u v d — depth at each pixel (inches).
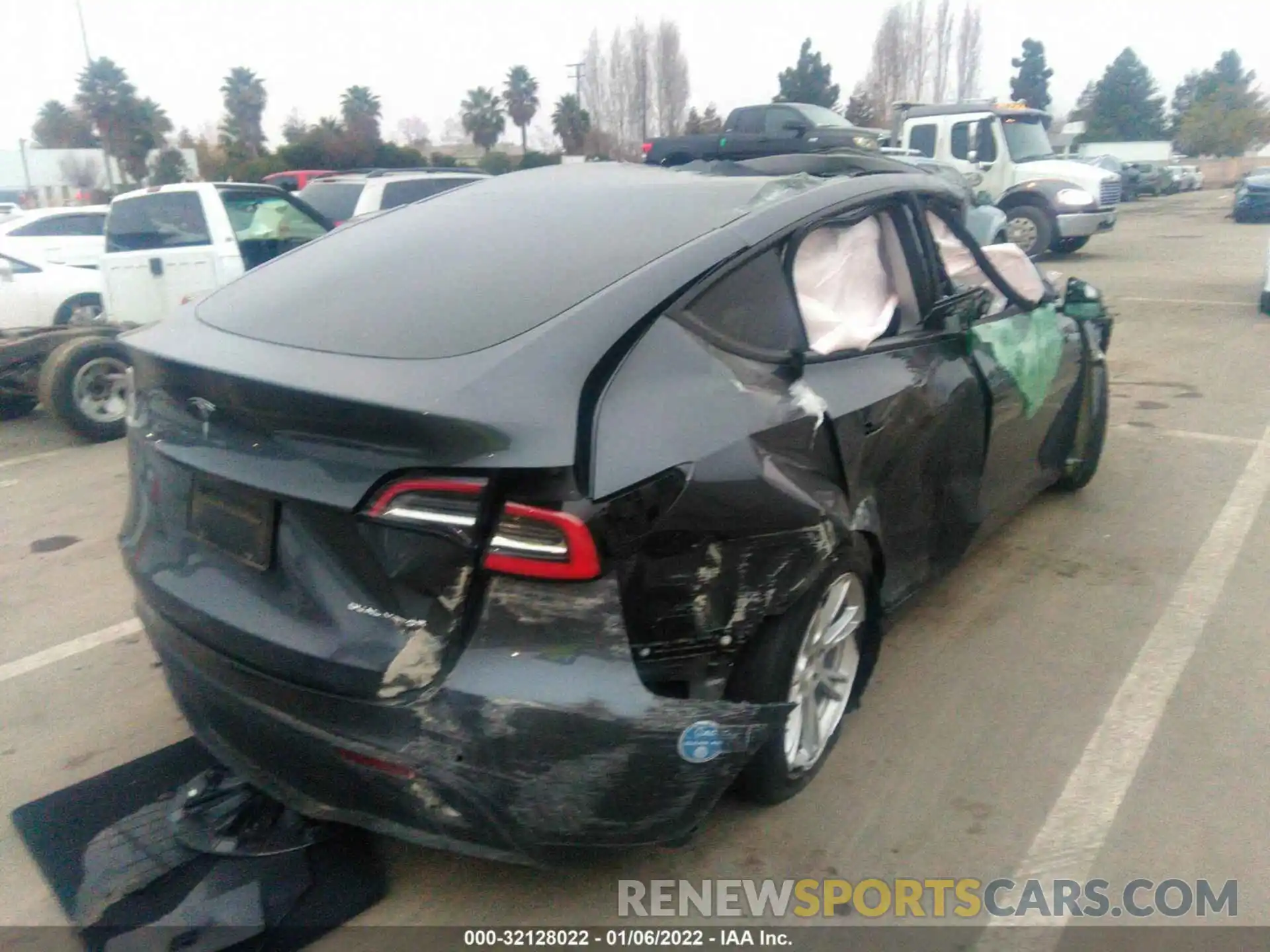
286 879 108.4
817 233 126.8
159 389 107.7
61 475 263.4
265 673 96.0
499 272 110.5
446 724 88.1
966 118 668.1
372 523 88.2
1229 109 2760.8
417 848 114.4
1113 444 260.5
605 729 88.7
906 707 141.3
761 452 102.3
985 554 192.1
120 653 161.2
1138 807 120.3
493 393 89.4
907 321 140.6
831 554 111.0
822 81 2412.6
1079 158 892.0
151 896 106.0
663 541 93.7
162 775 126.6
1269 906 105.8
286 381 91.9
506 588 87.9
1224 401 301.9
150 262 320.5
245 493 97.0
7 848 114.2
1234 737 133.6
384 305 107.8
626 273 106.2
